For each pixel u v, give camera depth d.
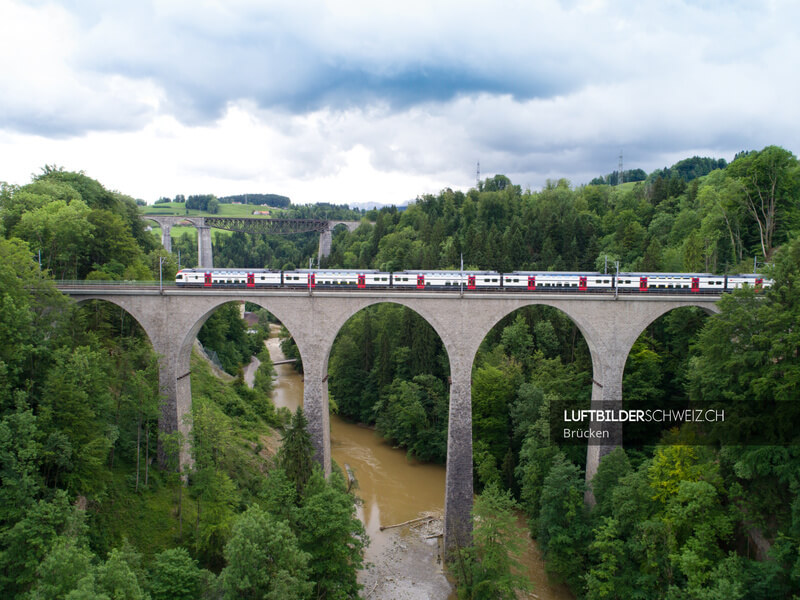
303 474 43.62
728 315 37.28
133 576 26.70
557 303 48.34
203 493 39.34
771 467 32.41
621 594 36.56
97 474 37.81
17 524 28.72
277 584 27.42
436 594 44.34
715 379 37.25
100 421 40.22
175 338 49.78
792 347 32.12
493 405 61.03
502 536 39.28
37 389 38.09
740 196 65.75
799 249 35.97
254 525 29.12
